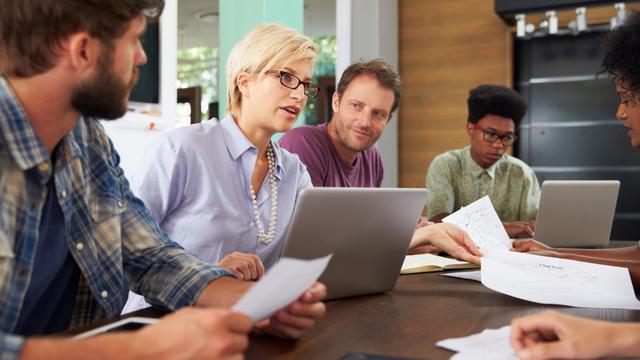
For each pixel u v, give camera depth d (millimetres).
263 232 1566
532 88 4578
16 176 890
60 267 1006
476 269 1564
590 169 4414
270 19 3570
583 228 2244
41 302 1007
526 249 1588
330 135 2236
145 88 2844
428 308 1092
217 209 1517
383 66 2143
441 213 2721
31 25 853
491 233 1616
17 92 897
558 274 1228
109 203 1073
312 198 1010
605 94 4352
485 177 2924
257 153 1575
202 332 673
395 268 1227
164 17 2934
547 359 740
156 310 1036
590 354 744
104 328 810
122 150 2727
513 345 789
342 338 883
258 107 1542
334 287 1146
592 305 1105
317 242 1065
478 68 4719
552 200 2133
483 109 2795
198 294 999
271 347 838
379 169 2514
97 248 1042
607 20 4188
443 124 4844
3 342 631
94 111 926
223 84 3621
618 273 1204
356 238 1121
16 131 882
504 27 4625
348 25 4523
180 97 6672
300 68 1549
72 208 1013
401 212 1174
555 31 4227
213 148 1541
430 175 2977
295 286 772
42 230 972
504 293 1182
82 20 858
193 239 1518
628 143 4305
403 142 4980
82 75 884
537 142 4562
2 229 862
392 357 776
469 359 759
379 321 989
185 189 1515
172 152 1503
